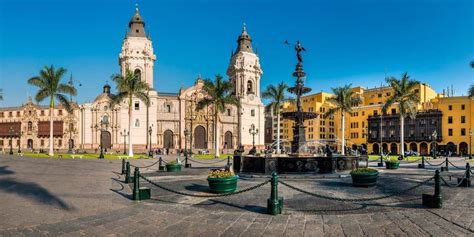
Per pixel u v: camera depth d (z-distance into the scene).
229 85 52.72
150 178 19.73
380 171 25.22
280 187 15.50
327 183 17.02
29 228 8.27
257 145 92.56
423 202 11.31
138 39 83.06
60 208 10.49
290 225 8.80
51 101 48.12
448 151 78.62
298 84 26.20
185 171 24.70
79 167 27.05
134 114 81.06
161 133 83.94
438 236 7.90
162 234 7.99
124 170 22.12
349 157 21.28
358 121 97.19
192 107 87.38
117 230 8.27
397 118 87.19
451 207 11.02
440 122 80.62
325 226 8.72
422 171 25.45
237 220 9.27
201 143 88.44
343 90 57.25
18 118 91.69
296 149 26.19
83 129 80.25
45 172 22.17
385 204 11.48
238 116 91.25
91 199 12.09
